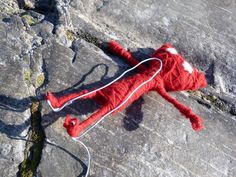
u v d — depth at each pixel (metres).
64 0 0.36
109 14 0.37
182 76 0.32
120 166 0.29
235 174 0.32
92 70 0.33
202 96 0.35
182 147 0.31
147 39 0.37
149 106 0.32
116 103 0.29
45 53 0.32
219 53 0.37
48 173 0.28
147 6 0.38
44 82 0.31
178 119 0.32
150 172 0.30
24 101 0.30
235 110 0.35
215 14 0.40
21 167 0.28
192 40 0.38
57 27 0.34
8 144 0.28
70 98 0.28
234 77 0.37
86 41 0.35
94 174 0.29
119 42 0.35
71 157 0.29
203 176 0.31
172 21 0.38
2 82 0.30
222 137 0.33
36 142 0.29
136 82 0.30
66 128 0.27
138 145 0.30
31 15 0.34
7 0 0.35
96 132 0.30
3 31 0.32
